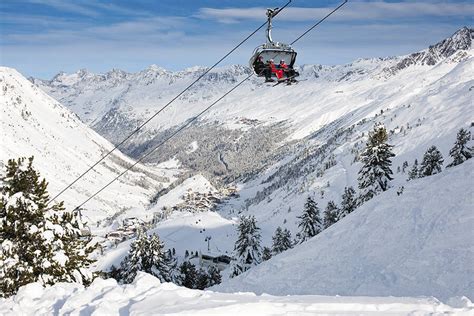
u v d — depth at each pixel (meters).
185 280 58.81
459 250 19.89
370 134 48.12
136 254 45.78
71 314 10.13
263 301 10.06
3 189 19.69
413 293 17.70
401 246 23.14
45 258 18.75
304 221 62.59
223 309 9.16
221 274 70.25
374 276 20.61
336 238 27.91
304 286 22.17
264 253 65.50
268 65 19.88
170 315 8.80
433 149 65.25
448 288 17.14
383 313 9.49
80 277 19.58
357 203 48.47
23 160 20.09
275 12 19.16
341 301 10.13
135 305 9.59
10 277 17.95
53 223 19.91
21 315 11.20
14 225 18.73
